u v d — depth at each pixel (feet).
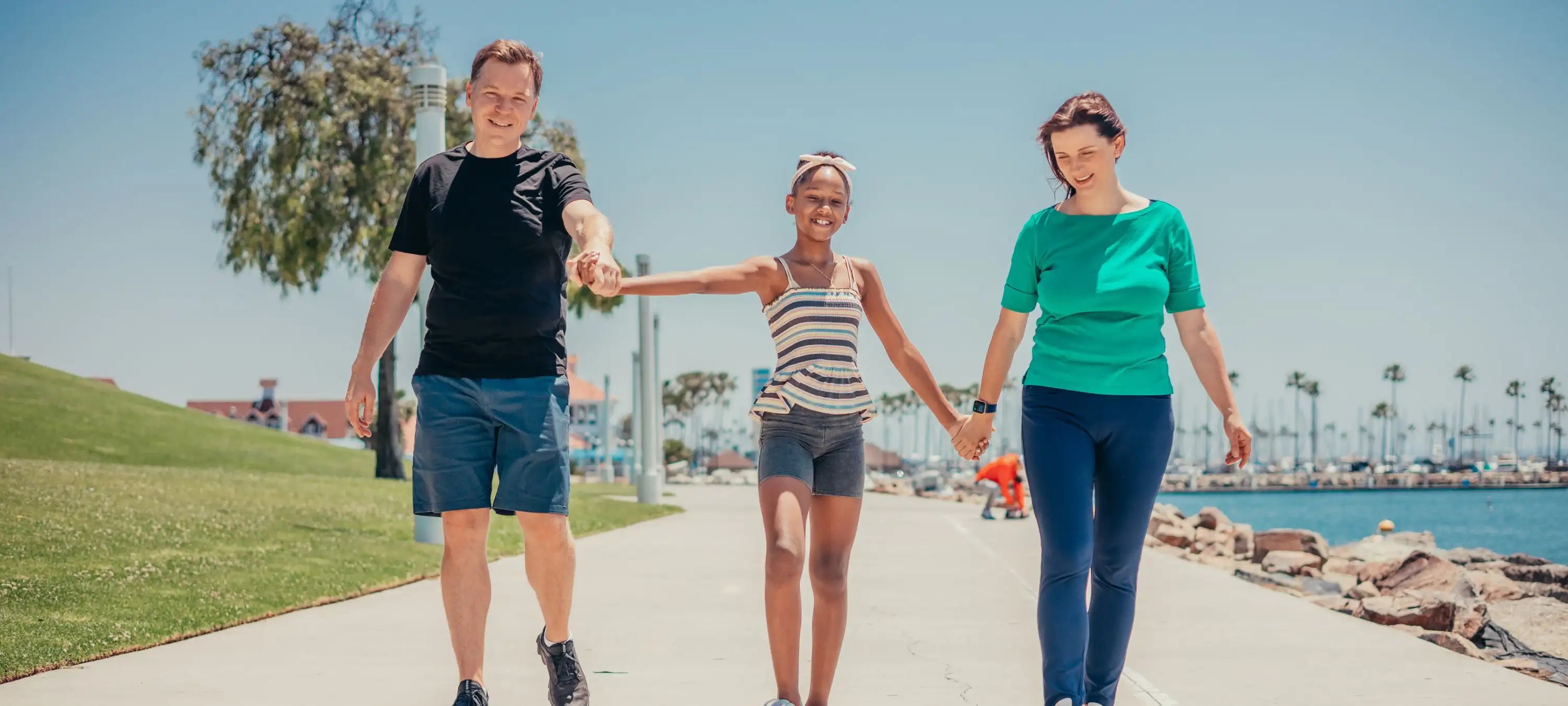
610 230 14.70
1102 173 15.51
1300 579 38.22
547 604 16.06
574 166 16.10
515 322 15.15
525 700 18.29
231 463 83.41
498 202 15.21
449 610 15.48
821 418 15.56
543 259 15.35
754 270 15.70
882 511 87.30
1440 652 23.21
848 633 25.58
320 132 88.74
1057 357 15.52
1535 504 283.38
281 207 88.02
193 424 95.66
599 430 383.24
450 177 15.47
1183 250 15.61
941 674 20.79
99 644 21.98
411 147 92.63
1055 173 16.21
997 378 16.48
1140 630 26.22
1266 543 49.67
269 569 32.55
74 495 41.45
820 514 16.08
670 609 29.14
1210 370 15.60
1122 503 15.42
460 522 15.47
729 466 402.11
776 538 14.89
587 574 37.52
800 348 15.67
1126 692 19.17
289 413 357.20
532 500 15.37
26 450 72.23
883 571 39.24
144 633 23.26
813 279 15.97
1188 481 481.87
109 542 33.47
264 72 89.51
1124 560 15.55
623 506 76.38
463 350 15.21
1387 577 36.37
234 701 17.80
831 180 15.90
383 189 90.22
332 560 35.47
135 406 95.96
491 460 15.52
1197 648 23.66
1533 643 24.97
